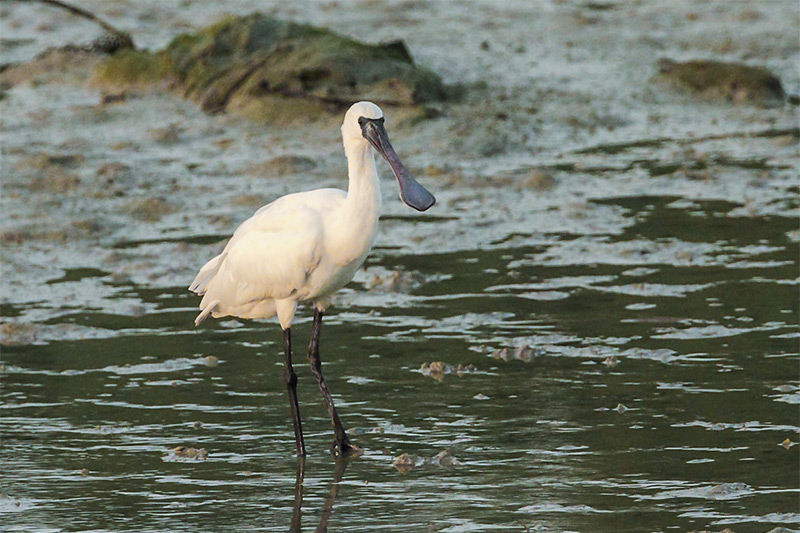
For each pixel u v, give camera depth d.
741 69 23.16
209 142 20.22
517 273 14.84
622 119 21.72
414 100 20.98
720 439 10.44
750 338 12.69
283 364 12.42
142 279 14.84
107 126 21.06
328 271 10.62
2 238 15.95
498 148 19.78
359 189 10.50
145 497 9.62
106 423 11.05
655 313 13.46
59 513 9.33
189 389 11.81
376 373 12.08
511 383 11.77
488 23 28.83
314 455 10.42
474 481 9.80
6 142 20.12
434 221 16.78
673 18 29.52
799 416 10.87
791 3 30.75
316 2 31.11
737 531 8.82
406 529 8.99
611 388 11.58
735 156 19.50
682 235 16.00
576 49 26.50
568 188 18.05
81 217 16.72
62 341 13.00
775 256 15.17
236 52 22.44
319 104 21.02
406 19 29.09
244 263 10.80
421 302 14.01
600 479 9.76
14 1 30.42
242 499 9.58
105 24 24.81
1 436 10.76
